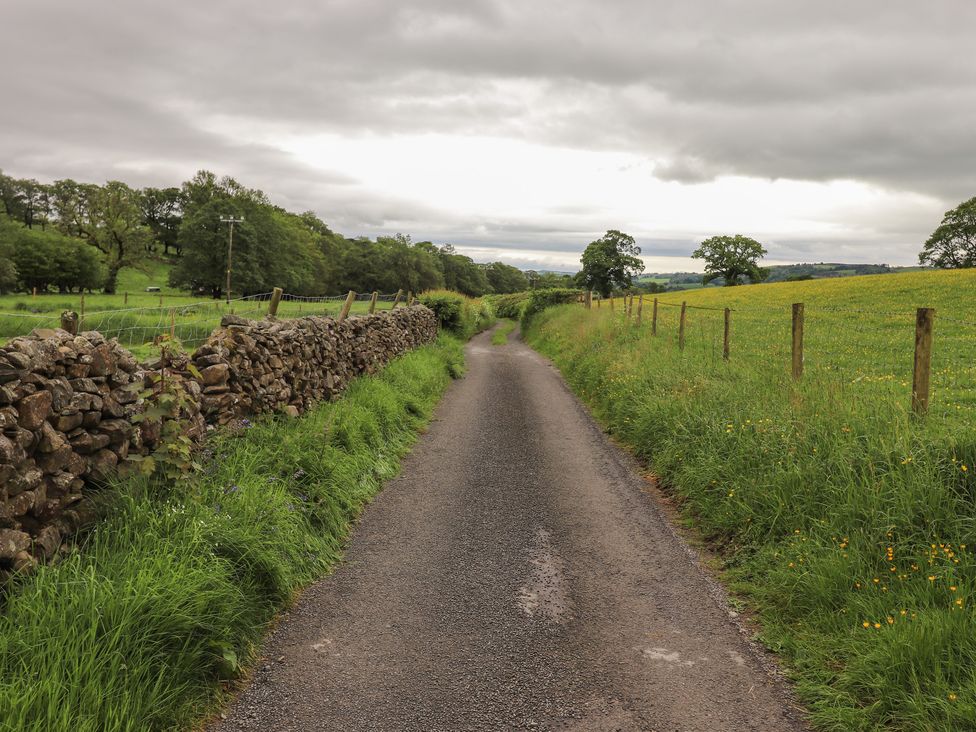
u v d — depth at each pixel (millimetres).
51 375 3762
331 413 8055
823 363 12805
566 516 6410
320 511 5594
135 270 116375
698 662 3801
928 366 6246
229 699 3299
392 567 5098
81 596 3207
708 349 14977
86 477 4051
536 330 33250
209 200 88500
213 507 4477
